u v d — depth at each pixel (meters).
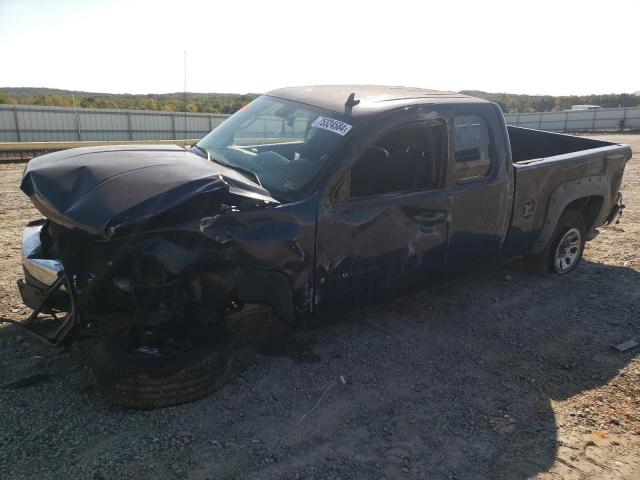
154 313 2.78
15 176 12.14
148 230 2.65
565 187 5.10
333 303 3.52
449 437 2.91
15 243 6.08
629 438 3.00
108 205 2.62
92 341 3.68
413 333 4.15
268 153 3.80
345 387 3.33
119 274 2.78
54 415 2.88
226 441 2.74
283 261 3.13
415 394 3.30
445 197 3.96
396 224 3.69
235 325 4.06
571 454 2.83
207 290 2.88
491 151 4.33
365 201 3.54
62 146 17.25
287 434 2.83
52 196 2.81
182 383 2.88
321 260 3.33
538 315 4.63
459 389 3.40
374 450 2.76
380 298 3.83
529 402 3.30
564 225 5.39
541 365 3.79
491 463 2.72
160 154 3.35
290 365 3.54
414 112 3.78
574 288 5.32
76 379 3.25
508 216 4.57
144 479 2.44
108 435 2.73
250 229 3.00
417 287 4.09
